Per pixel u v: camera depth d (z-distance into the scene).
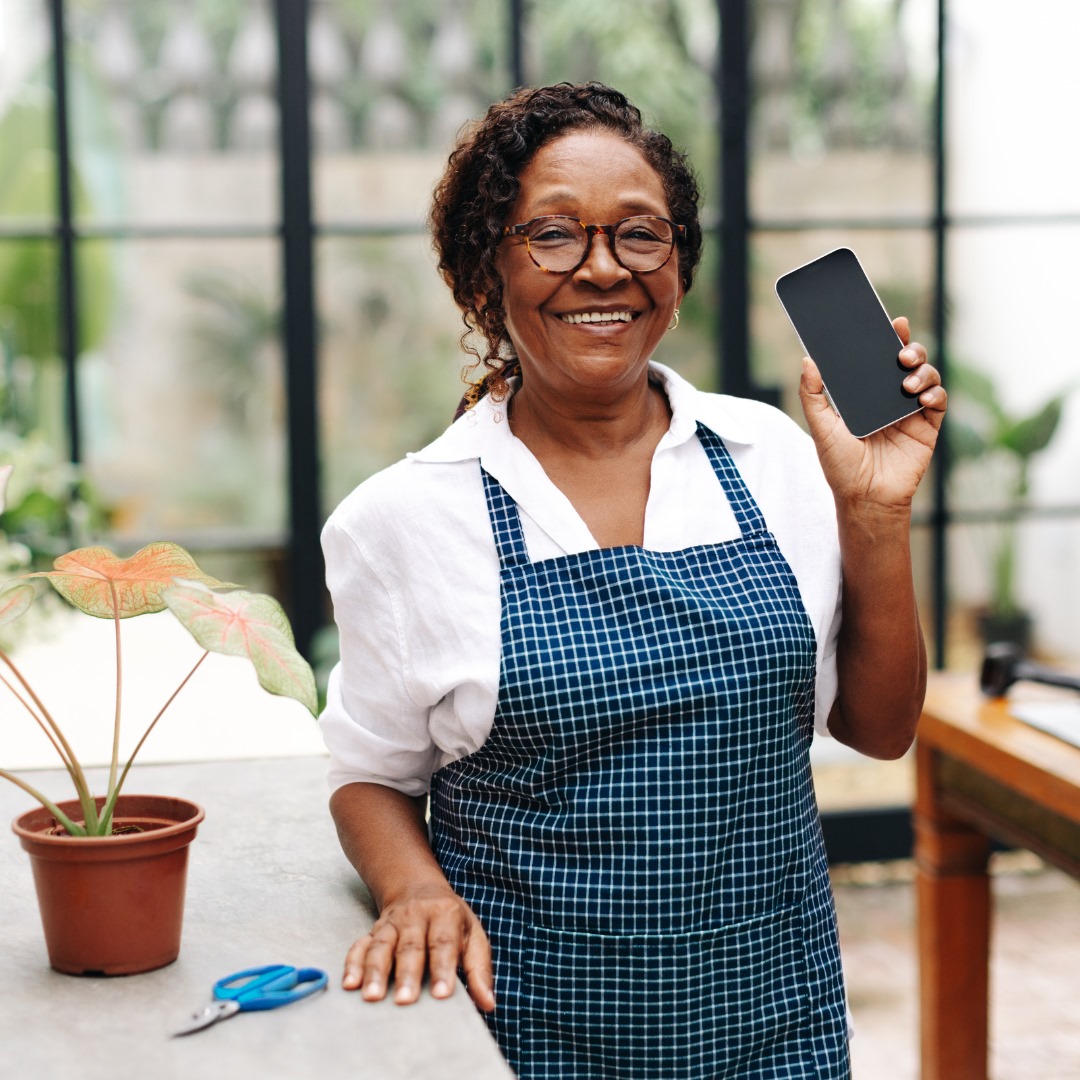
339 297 3.88
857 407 1.30
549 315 1.25
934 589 4.07
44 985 1.09
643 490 1.31
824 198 3.96
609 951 1.21
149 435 3.85
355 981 1.09
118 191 3.79
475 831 1.29
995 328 4.01
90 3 3.74
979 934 2.58
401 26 3.83
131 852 1.08
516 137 1.26
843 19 3.93
